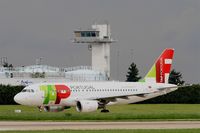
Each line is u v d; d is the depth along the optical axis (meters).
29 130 125.62
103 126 138.75
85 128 132.38
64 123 148.62
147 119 165.62
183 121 157.75
